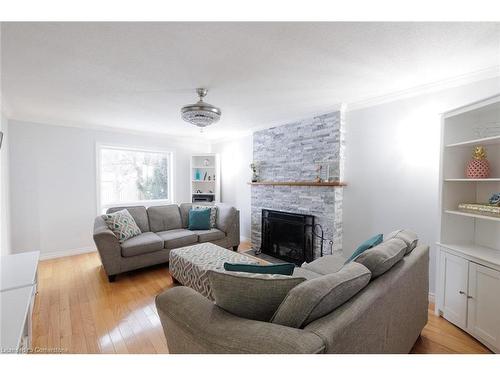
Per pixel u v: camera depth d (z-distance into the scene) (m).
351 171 3.04
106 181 4.43
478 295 1.78
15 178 3.40
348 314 0.97
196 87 2.37
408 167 2.54
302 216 3.44
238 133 4.80
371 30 1.47
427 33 1.50
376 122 2.78
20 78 2.15
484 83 2.06
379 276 1.35
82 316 2.15
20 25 1.40
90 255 3.87
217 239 3.91
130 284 2.85
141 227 3.76
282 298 1.04
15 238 3.42
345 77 2.17
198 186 5.48
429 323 2.04
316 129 3.33
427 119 2.40
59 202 3.77
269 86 2.36
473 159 2.04
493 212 1.79
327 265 2.21
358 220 2.99
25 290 1.34
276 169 3.95
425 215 2.44
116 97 2.67
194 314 1.02
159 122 3.89
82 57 1.78
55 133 3.72
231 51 1.71
